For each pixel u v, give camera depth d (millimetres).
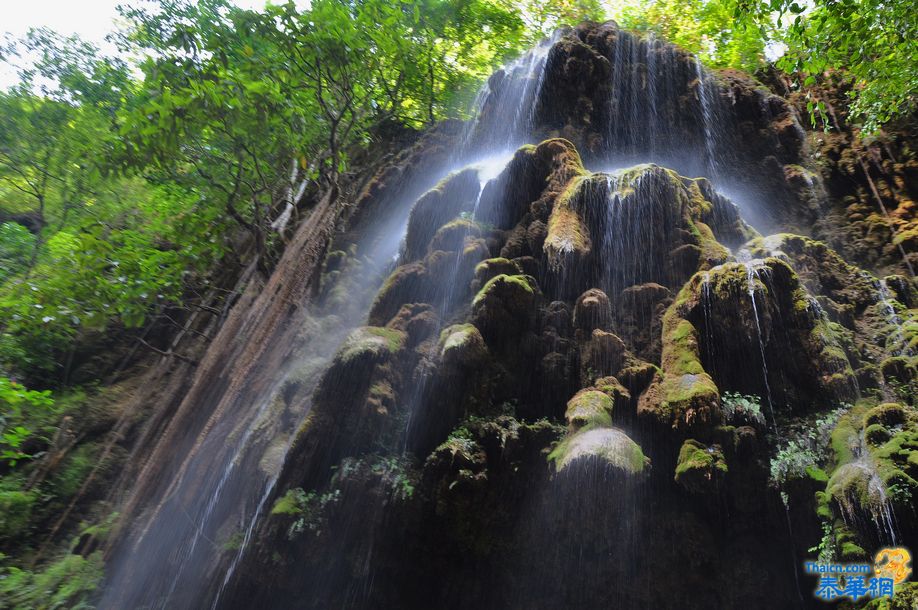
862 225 12008
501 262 8711
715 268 8031
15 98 16312
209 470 8305
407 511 6801
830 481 6211
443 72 18000
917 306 9414
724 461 6328
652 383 7297
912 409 6895
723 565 6316
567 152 10320
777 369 7387
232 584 6812
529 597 6801
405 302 9102
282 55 11539
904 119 13109
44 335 13477
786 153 13508
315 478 7156
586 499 6199
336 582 6941
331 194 12516
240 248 15531
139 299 11367
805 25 10281
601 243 8953
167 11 14891
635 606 6449
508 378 7742
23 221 18766
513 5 20469
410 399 7637
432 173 14266
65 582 8172
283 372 9750
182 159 11391
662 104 13922
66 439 12328
